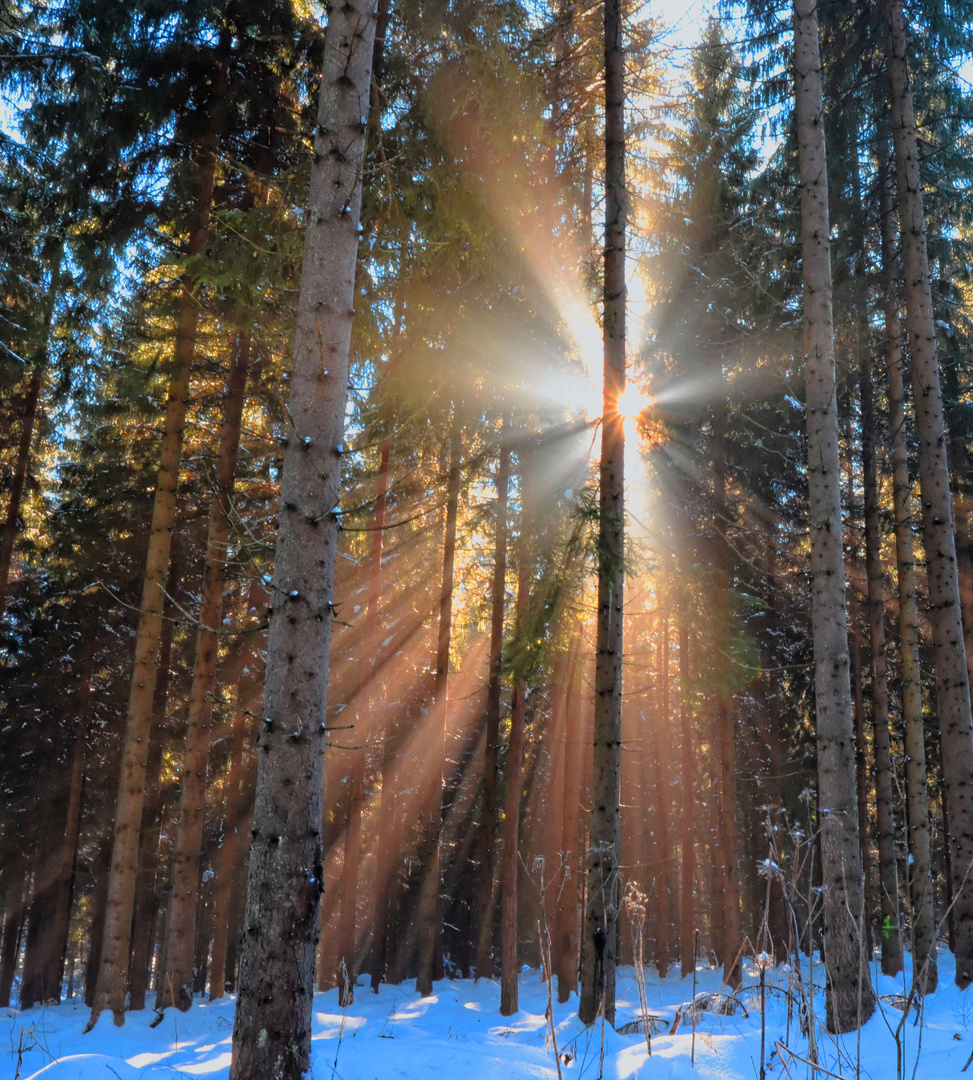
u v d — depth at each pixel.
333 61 5.82
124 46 10.69
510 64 8.02
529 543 10.41
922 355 10.59
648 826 21.83
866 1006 6.53
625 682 20.16
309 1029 4.55
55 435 16.97
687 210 12.90
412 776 21.06
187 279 11.42
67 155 10.64
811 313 8.36
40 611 18.50
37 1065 8.49
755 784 18.02
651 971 19.27
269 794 4.74
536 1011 12.45
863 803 16.48
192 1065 6.46
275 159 12.41
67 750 20.16
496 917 22.03
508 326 9.54
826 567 7.79
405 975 22.17
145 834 17.81
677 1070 4.84
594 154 12.14
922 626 18.02
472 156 8.55
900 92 11.21
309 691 4.92
